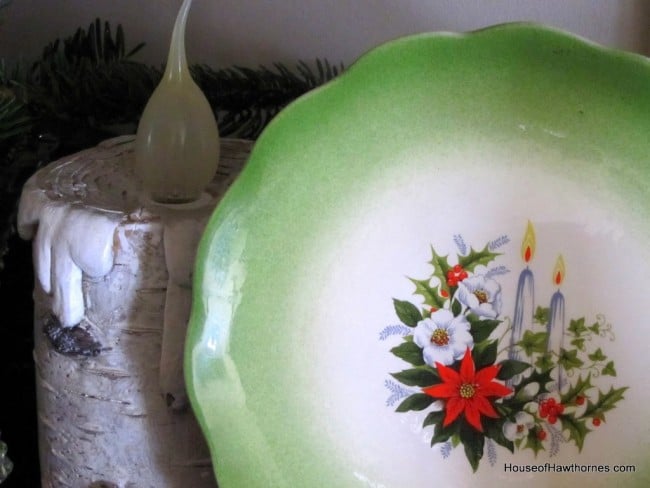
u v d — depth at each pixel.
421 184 0.49
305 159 0.48
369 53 0.46
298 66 0.67
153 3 0.71
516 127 0.49
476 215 0.50
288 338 0.49
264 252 0.48
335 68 0.65
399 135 0.49
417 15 0.65
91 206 0.51
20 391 0.68
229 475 0.48
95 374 0.52
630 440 0.49
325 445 0.49
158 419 0.53
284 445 0.49
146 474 0.54
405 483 0.50
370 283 0.50
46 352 0.54
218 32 0.70
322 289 0.49
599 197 0.49
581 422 0.50
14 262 0.67
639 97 0.46
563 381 0.50
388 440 0.50
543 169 0.49
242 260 0.47
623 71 0.46
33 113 0.63
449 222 0.50
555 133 0.48
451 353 0.51
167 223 0.49
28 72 0.66
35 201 0.52
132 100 0.64
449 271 0.50
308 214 0.48
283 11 0.68
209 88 0.65
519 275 0.50
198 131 0.52
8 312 0.67
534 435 0.50
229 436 0.48
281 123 0.46
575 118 0.48
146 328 0.51
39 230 0.51
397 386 0.50
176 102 0.51
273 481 0.48
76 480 0.56
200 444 0.54
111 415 0.53
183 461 0.54
